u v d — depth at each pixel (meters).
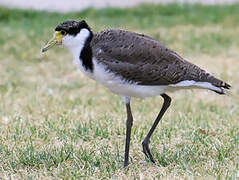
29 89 16.53
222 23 23.83
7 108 14.54
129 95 10.14
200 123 13.03
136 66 9.77
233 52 20.19
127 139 10.27
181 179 9.59
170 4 26.38
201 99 15.71
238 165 10.30
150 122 13.10
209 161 10.59
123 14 25.22
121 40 9.88
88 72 10.02
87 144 11.69
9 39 21.19
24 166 10.62
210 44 21.03
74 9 26.03
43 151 11.20
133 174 10.00
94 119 13.29
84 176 9.92
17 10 25.03
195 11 25.58
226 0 27.64
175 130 12.41
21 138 12.05
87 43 9.90
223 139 11.84
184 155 10.91
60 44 10.20
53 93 16.14
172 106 14.88
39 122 13.19
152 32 22.22
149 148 11.21
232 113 14.16
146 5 26.22
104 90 16.62
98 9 25.61
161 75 9.87
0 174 10.20
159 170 10.09
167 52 10.04
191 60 19.33
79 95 16.02
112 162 10.60
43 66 18.95
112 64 9.77
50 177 9.99
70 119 13.37
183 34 22.14
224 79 17.38
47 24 23.31
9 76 17.80
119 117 13.53
